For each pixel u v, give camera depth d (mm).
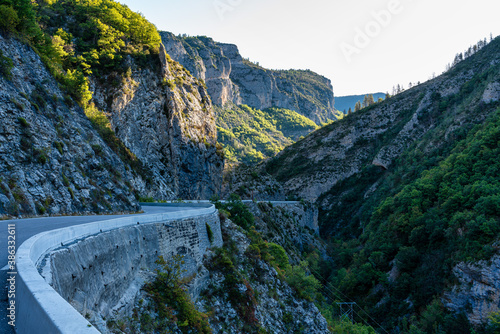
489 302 55219
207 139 79625
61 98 33875
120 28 66938
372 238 88500
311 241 93312
